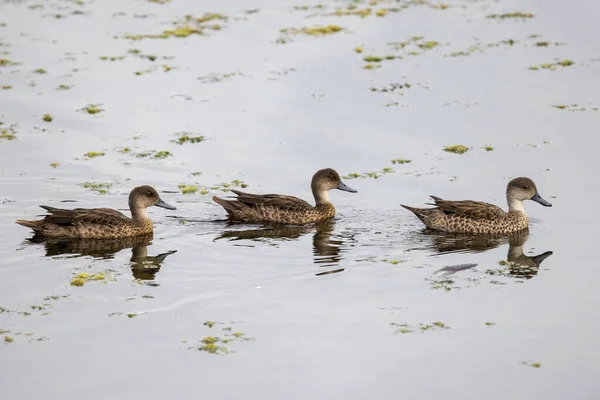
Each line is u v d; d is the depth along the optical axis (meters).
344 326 16.16
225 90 30.70
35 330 15.95
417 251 19.77
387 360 14.99
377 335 15.82
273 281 18.11
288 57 34.06
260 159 25.42
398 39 36.28
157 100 29.88
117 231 20.61
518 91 30.03
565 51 34.22
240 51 34.94
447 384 14.28
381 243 20.34
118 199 22.69
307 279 18.19
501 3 41.38
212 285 17.94
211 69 32.91
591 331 15.82
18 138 26.61
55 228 20.55
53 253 19.64
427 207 22.27
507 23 38.12
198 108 29.14
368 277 18.28
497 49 34.66
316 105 29.31
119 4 42.19
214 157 25.55
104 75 32.28
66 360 14.98
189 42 36.16
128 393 14.06
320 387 14.23
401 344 15.50
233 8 41.34
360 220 21.91
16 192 23.00
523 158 24.91
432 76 31.78
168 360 15.00
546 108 28.48
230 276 18.41
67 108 29.11
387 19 39.06
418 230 21.23
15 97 29.97
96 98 30.08
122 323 16.23
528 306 16.81
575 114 27.84
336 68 32.78
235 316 16.53
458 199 22.61
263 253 19.70
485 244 20.16
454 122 27.67
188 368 14.77
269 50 34.97
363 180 24.00
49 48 35.34
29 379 14.41
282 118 28.28
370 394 14.03
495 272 18.44
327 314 16.61
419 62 33.31
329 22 38.72
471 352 15.23
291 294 17.47
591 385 14.21
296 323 16.27
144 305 16.97
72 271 18.61
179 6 41.75
